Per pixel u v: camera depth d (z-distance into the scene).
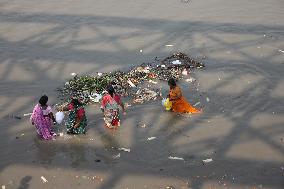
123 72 14.12
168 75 13.97
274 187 8.85
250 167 9.49
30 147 10.30
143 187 8.87
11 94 12.80
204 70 14.39
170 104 11.75
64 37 17.41
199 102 12.34
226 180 9.07
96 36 17.50
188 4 21.86
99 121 11.41
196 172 9.34
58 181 9.09
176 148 10.23
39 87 13.24
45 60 15.20
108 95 10.91
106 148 10.25
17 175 9.30
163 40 17.05
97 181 9.07
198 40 17.03
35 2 22.30
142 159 9.83
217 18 19.59
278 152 10.01
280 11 20.66
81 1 22.41
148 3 22.06
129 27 18.50
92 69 14.47
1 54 15.68
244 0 22.50
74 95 12.70
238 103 12.27
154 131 10.95
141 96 12.62
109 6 21.53
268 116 11.55
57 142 10.49
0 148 10.26
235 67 14.61
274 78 13.77
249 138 10.58
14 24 18.88
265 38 17.23
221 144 10.36
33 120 10.49
